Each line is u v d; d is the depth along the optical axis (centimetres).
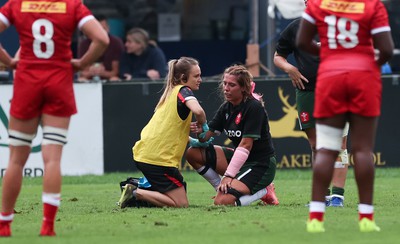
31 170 4812
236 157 3062
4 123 4784
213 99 4669
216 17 7019
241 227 2419
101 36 2286
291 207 3005
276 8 5656
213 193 3803
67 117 2298
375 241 2105
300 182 4247
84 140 4841
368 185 2272
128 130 4822
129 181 3159
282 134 4766
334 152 2264
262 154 3114
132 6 7106
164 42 6769
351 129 2284
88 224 2572
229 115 3108
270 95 4744
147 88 4800
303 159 4778
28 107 2277
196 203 3331
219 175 3278
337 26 2242
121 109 4822
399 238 2152
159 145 3091
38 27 2255
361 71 2223
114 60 5547
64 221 2664
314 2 2295
